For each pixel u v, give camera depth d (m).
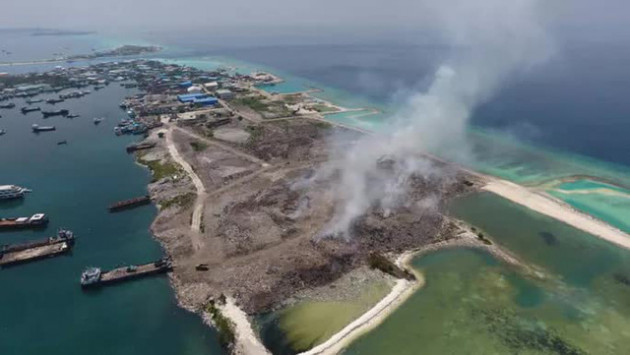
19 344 66.69
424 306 72.94
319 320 69.56
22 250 88.88
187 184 116.69
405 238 90.12
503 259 86.12
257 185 114.44
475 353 63.94
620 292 77.38
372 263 82.00
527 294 76.56
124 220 102.00
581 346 65.31
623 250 89.50
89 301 75.38
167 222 98.88
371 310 71.62
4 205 109.31
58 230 97.94
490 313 71.81
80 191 117.06
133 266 82.19
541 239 93.56
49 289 78.69
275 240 87.12
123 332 68.50
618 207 108.06
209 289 75.69
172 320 70.56
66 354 64.75
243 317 69.50
